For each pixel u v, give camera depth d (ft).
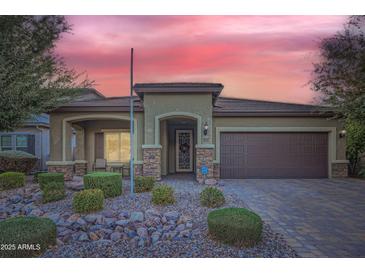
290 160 44.83
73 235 18.11
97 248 15.90
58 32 34.81
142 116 42.01
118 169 48.65
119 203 24.39
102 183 26.08
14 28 31.04
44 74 33.71
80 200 21.66
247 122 44.34
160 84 40.32
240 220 15.88
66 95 36.91
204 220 19.93
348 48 30.45
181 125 54.03
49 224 15.81
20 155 49.47
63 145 41.60
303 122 44.29
